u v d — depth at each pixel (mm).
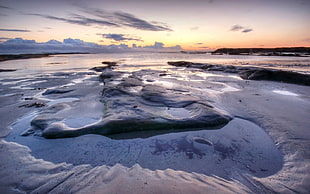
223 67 18656
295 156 3445
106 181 2521
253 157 3516
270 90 9258
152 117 4996
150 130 4570
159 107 6082
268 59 33250
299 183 2674
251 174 2998
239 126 4918
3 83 11359
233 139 4230
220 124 4953
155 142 4098
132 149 3803
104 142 4059
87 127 4445
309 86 10164
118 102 6344
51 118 5215
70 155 3545
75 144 3951
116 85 9758
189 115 5426
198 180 2604
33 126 4770
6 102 7105
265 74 12703
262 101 7094
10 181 2652
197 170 3107
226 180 2787
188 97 7047
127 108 5727
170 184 2369
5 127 4773
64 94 8320
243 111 5949
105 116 5184
